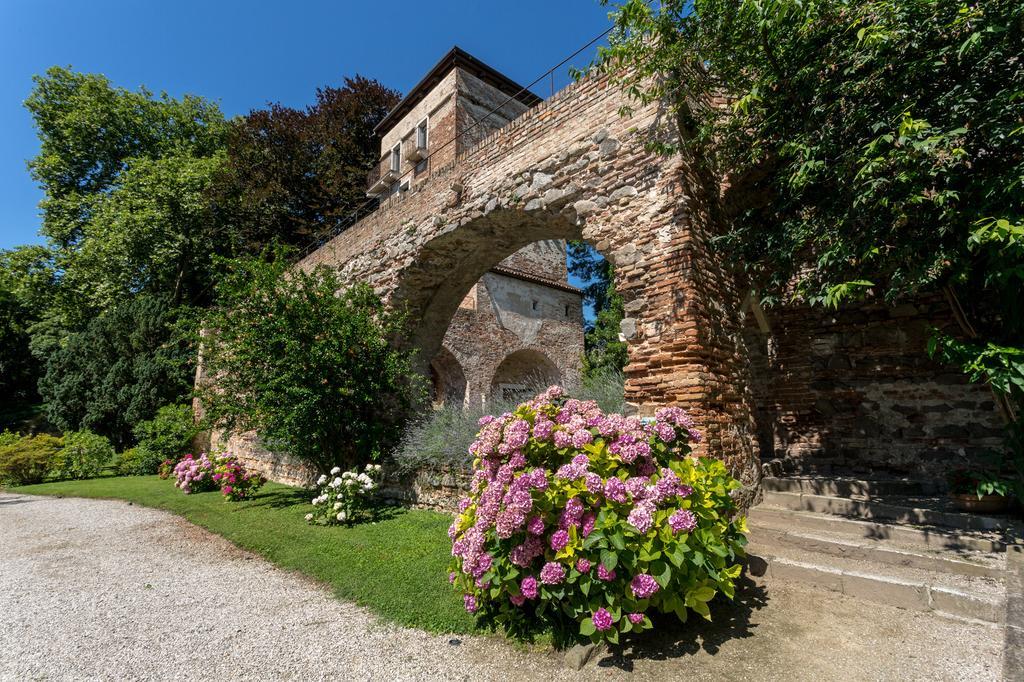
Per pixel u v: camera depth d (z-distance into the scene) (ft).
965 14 11.76
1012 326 13.37
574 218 21.42
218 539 21.44
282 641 11.29
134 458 52.49
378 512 24.13
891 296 13.52
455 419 25.39
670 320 16.97
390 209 32.27
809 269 23.97
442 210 27.63
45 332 81.97
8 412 86.12
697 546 9.93
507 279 63.21
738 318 19.61
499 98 63.82
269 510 26.48
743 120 17.35
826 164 14.85
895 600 10.82
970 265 12.34
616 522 9.60
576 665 9.41
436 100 61.77
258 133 68.59
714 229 18.95
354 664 10.10
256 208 65.82
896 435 21.91
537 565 10.66
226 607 13.50
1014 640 7.64
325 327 27.45
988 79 12.20
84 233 79.15
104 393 61.00
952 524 13.85
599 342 70.95
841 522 14.34
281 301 27.35
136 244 68.39
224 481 30.40
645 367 17.54
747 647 9.69
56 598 14.52
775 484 18.35
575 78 19.26
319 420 26.12
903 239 13.46
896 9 12.54
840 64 14.44
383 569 15.66
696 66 18.75
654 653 9.68
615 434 11.45
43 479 49.32
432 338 33.73
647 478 10.77
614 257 19.16
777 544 14.10
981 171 12.37
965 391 20.54
